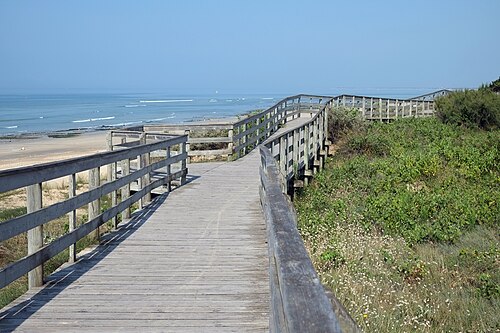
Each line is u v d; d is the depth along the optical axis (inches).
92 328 181.3
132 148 358.9
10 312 196.2
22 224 199.2
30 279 223.1
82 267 254.7
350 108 1036.5
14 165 1237.7
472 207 472.7
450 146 767.1
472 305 287.3
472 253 359.6
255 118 808.9
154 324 185.0
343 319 163.9
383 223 442.9
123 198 361.1
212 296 214.2
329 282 292.5
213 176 574.2
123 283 230.8
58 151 1577.3
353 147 820.0
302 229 410.3
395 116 1218.0
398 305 275.7
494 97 1056.8
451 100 1088.8
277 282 110.7
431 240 410.3
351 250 357.4
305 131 632.4
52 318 190.2
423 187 561.3
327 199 537.3
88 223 273.9
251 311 197.3
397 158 705.0
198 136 862.5
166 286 226.8
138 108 5032.0
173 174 490.6
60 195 681.6
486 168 624.7
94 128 2566.4
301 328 66.1
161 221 357.7
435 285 318.0
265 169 303.7
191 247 291.9
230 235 319.0
